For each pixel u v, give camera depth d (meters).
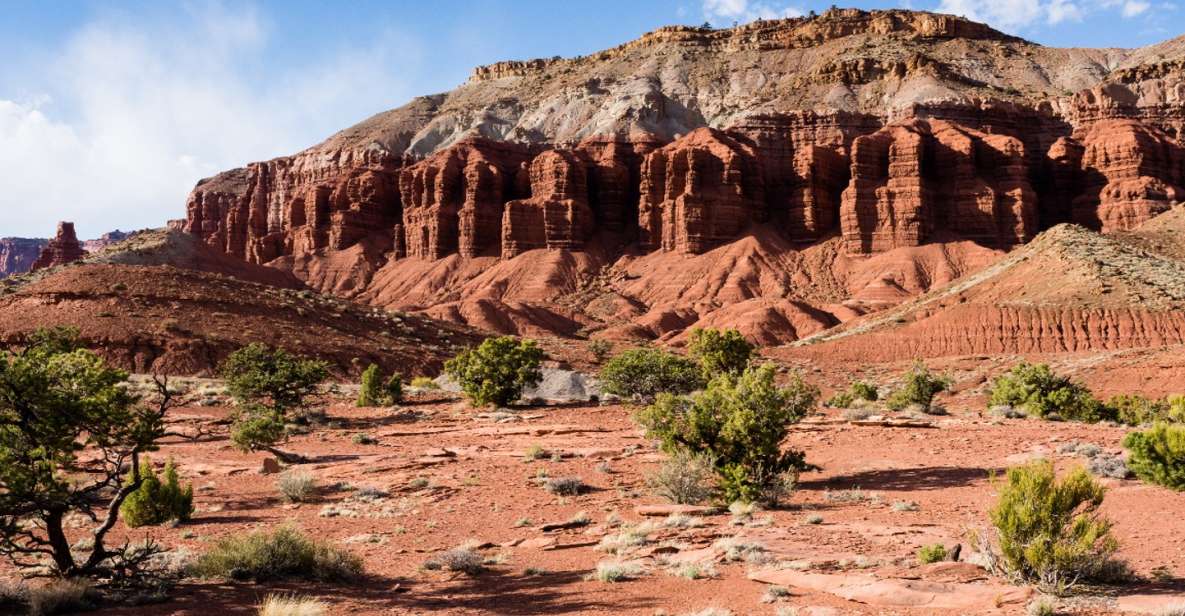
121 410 12.38
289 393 44.03
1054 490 10.55
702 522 16.28
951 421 34.31
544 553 14.90
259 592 11.92
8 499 11.39
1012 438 27.33
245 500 22.20
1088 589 9.95
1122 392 58.34
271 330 71.12
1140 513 15.00
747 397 20.00
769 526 15.52
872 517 16.09
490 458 28.58
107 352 60.12
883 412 38.81
